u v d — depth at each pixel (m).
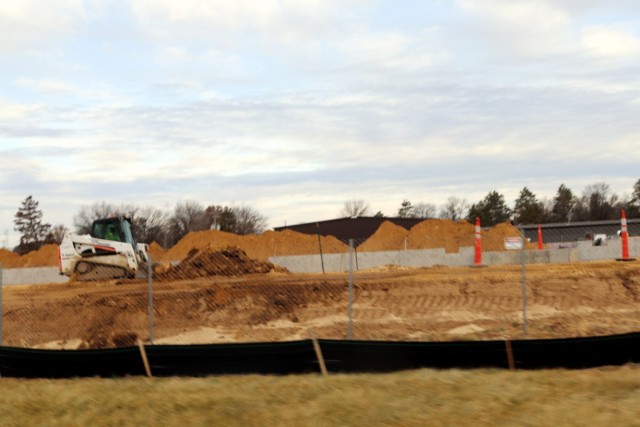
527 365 10.51
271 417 8.28
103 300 18.86
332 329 15.95
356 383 9.65
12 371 11.62
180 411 8.73
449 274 21.64
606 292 19.03
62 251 25.72
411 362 10.61
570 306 18.34
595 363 10.48
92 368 11.25
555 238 55.00
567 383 9.29
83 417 8.73
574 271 20.84
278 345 10.74
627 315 17.12
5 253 46.47
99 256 25.44
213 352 10.85
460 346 10.59
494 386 9.16
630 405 8.11
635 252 30.92
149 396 9.43
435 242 38.56
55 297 20.70
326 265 29.83
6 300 21.22
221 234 40.66
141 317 18.08
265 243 40.00
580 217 92.75
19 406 9.41
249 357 10.77
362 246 39.88
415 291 19.03
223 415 8.46
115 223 25.95
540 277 19.83
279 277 23.64
